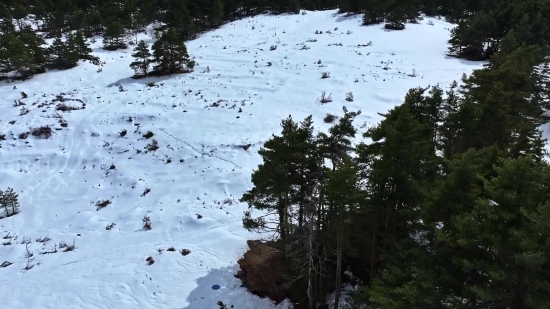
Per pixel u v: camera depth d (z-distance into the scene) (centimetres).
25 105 3569
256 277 1731
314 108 3288
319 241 1465
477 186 1110
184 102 3578
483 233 901
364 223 1349
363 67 4259
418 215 1278
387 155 1298
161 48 4322
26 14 7712
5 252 2052
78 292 1759
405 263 1173
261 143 2806
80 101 3684
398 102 3303
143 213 2302
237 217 2208
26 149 2995
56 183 2694
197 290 1742
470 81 2431
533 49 3397
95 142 3067
